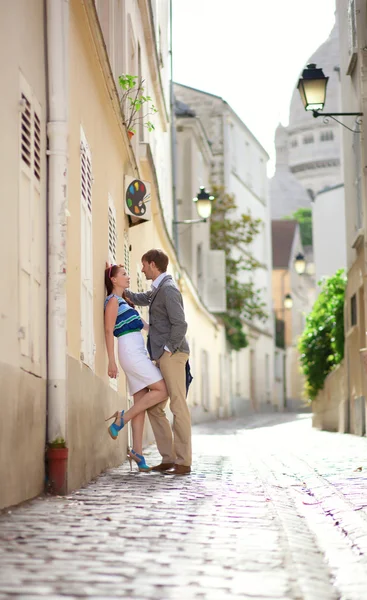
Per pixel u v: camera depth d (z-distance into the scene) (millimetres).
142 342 10305
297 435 22891
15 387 6457
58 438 7652
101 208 10727
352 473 10625
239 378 50562
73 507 6789
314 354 26484
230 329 45969
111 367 10094
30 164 7098
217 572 4527
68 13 8000
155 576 4383
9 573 4316
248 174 54281
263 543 5418
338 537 6066
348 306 21578
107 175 11438
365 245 17625
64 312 7715
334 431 24750
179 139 38344
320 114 16438
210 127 48531
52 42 7891
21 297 6676
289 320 70188
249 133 54125
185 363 10266
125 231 13664
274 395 62188
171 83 31594
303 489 9234
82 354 8695
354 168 20078
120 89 14492
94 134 10195
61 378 7680
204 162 44031
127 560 4758
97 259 10125
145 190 13578
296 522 6637
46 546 5070
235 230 45344
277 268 70812
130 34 16781
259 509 7047
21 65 6871
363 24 17688
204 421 37375
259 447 16672
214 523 6211
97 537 5438
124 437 12523
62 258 7746
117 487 8492
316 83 15820
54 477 7637
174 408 10125
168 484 8867
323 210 46188
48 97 7902
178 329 10062
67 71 7973
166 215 29531
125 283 10539
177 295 10156
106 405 10609
